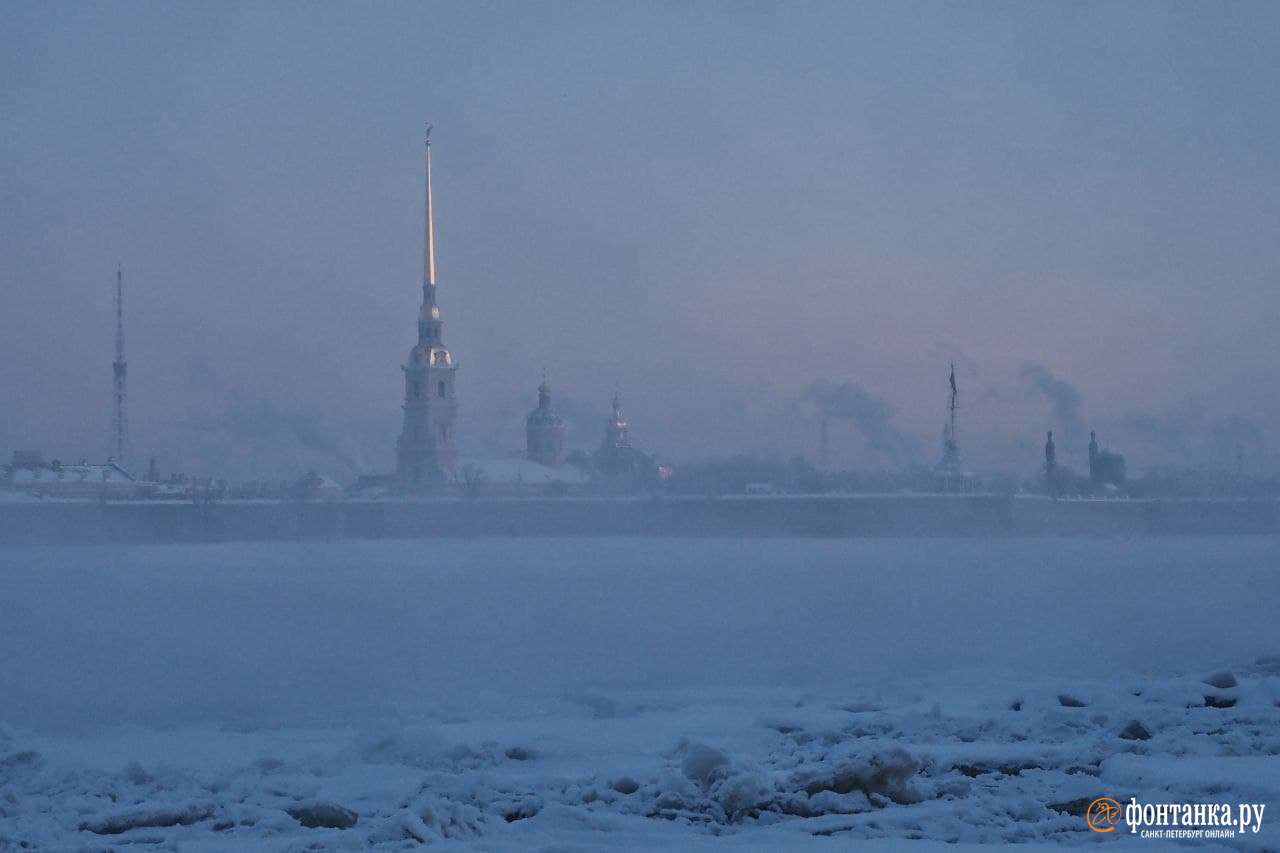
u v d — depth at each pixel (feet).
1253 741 73.67
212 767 78.79
